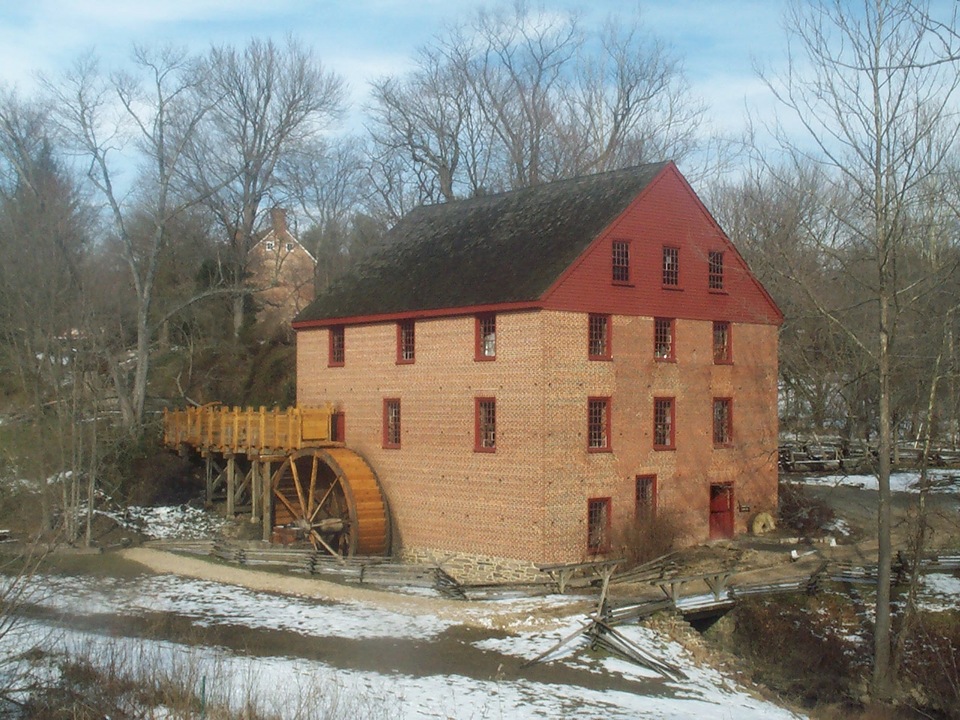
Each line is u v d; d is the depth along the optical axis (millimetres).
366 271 36906
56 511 34906
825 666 25062
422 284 33250
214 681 16969
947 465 43875
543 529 28297
